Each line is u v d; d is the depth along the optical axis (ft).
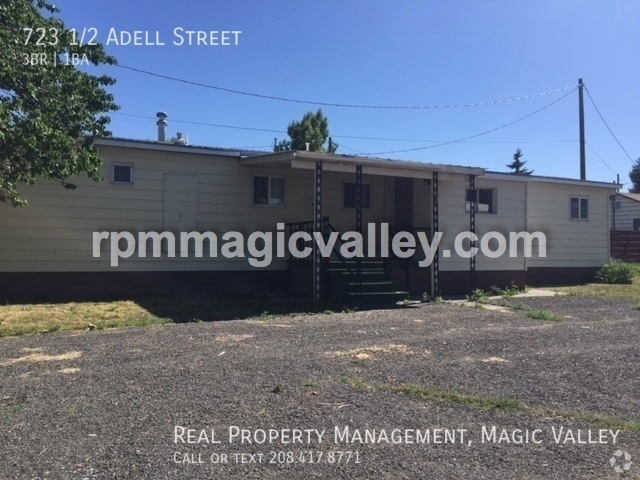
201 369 20.15
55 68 30.40
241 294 45.32
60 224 40.75
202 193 45.50
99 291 41.93
